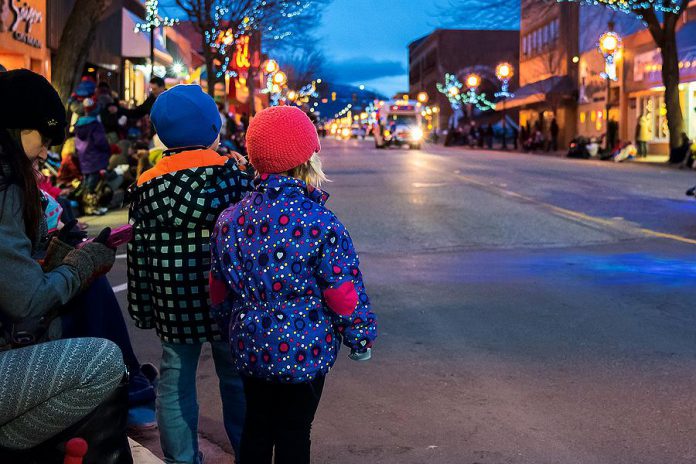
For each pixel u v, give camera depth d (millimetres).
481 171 26016
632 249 10617
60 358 2617
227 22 37625
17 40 19141
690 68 34344
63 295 2949
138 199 3543
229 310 3268
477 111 76438
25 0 19500
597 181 21344
